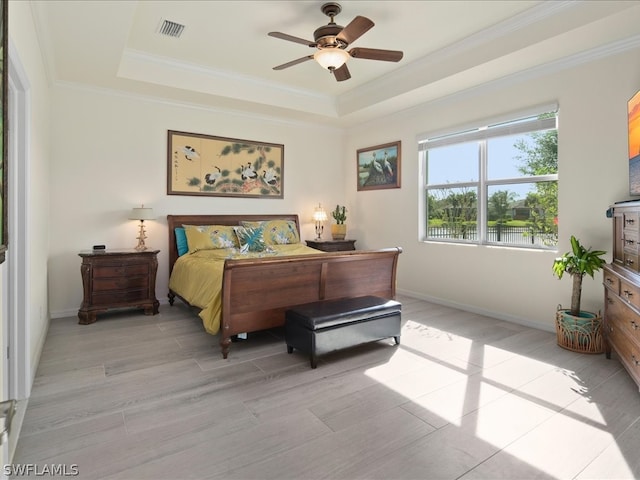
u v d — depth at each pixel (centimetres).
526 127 376
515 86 382
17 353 218
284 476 160
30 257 238
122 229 446
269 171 552
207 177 500
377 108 500
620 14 262
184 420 204
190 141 486
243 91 464
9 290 215
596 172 322
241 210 530
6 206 148
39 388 240
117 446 180
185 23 329
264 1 295
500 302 403
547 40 302
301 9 306
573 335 303
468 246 436
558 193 350
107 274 394
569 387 241
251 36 353
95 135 426
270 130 552
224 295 289
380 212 562
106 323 387
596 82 320
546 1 292
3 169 142
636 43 295
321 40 287
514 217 402
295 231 547
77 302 420
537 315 370
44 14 266
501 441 184
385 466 166
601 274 322
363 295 367
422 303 475
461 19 320
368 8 304
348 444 182
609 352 287
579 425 198
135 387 243
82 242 423
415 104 482
